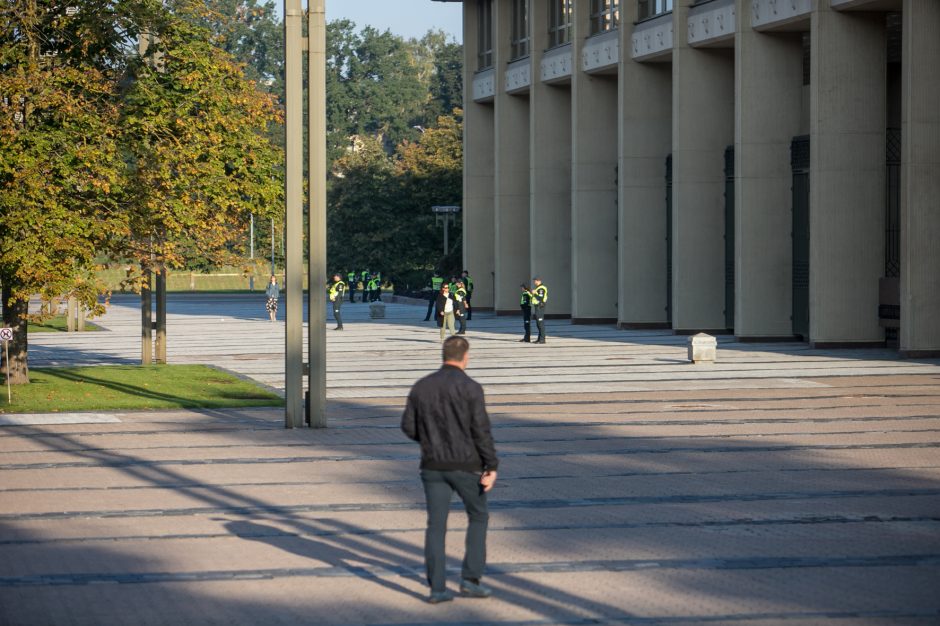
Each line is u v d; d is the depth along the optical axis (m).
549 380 34.31
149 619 11.44
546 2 66.00
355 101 195.62
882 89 42.78
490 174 75.75
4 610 11.78
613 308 61.97
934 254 39.22
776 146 47.16
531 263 66.81
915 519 15.82
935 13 38.41
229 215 34.09
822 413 26.78
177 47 32.06
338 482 18.92
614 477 19.17
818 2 42.34
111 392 32.09
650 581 12.71
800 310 46.94
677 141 51.91
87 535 15.24
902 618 11.27
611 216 61.66
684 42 51.62
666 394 30.70
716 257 52.41
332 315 75.88
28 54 30.83
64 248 28.69
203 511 16.72
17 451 22.30
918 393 30.33
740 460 20.73
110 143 29.62
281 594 12.34
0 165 28.47
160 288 41.22
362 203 100.06
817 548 14.20
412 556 14.02
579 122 61.28
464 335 53.94
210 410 28.41
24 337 34.06
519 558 13.78
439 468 11.80
